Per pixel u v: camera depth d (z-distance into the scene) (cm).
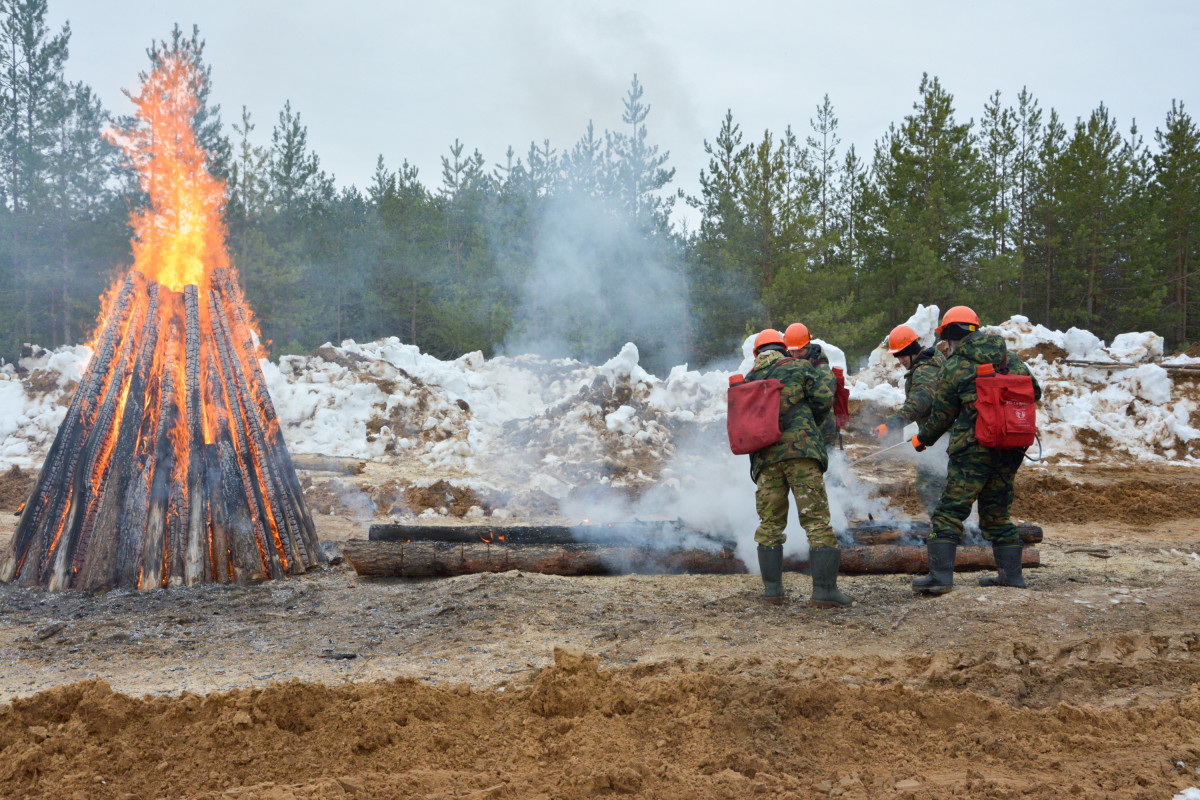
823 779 286
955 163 2914
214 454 679
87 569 623
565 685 347
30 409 1378
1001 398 529
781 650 438
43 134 3073
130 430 660
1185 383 1501
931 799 264
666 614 527
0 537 802
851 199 3641
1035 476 1124
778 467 550
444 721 328
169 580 636
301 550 692
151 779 275
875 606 536
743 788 275
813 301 2466
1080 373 1538
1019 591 527
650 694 348
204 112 3120
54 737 292
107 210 3039
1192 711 330
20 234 3009
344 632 507
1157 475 1187
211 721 310
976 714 336
